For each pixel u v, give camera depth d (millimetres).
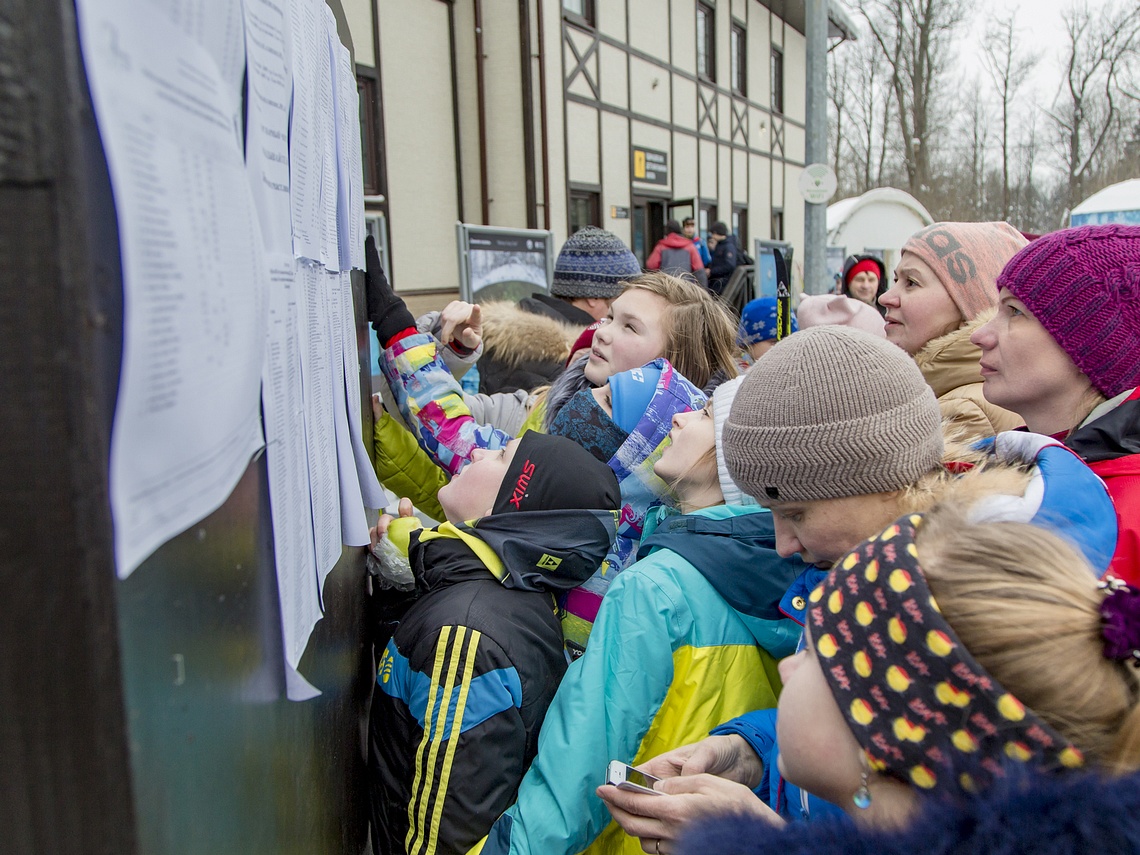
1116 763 641
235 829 564
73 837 389
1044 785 610
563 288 3385
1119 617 655
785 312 2365
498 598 1329
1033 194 35594
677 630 1289
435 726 1230
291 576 720
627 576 1327
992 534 731
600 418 1737
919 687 678
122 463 359
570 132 9727
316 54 985
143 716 414
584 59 9906
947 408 1717
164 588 444
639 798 1031
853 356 1047
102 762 384
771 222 16828
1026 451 1103
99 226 364
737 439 1103
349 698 1241
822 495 1060
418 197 7824
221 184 490
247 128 587
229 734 553
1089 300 1281
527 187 8492
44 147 347
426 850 1215
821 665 744
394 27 7391
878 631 708
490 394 2939
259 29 641
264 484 641
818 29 6234
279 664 693
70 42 346
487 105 8453
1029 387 1368
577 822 1195
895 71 30781
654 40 11695
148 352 374
